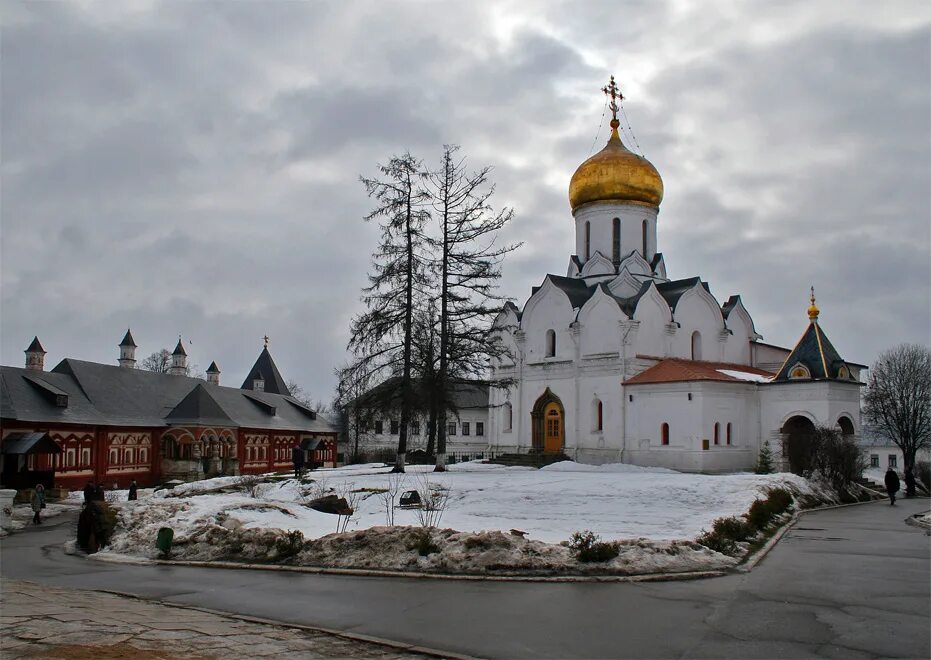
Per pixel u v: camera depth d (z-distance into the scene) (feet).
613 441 168.86
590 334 176.14
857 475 140.15
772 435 163.63
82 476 167.63
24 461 152.56
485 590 51.57
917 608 45.75
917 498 141.28
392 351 144.46
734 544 66.44
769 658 36.37
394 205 145.18
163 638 39.19
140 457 187.62
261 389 272.10
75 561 69.51
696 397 156.15
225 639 39.37
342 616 45.06
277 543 65.77
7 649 36.65
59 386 173.88
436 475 135.85
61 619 42.93
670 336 176.55
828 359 159.63
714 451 156.25
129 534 76.23
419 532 62.95
